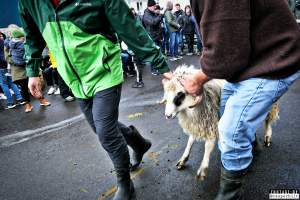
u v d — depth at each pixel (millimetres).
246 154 1927
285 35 1653
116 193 2611
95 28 2162
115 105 2344
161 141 3883
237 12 1552
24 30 2461
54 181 3252
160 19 9758
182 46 12188
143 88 7203
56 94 7781
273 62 1677
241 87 1807
